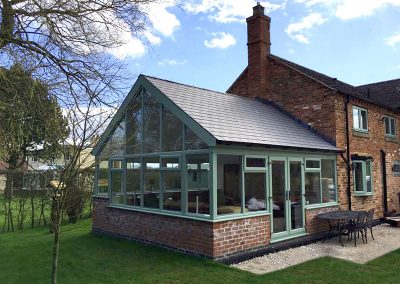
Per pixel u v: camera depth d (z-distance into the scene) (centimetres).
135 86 1130
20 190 1498
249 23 1622
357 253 943
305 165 1142
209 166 864
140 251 957
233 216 884
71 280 727
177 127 977
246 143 903
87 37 734
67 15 713
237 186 913
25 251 996
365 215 1083
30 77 671
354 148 1384
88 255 927
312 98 1374
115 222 1180
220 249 848
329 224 1152
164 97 1013
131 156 1138
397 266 810
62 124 638
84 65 743
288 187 1063
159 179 1022
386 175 1602
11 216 1462
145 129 1097
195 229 884
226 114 1097
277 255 928
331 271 770
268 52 1594
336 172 1277
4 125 677
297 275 743
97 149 1189
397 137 1753
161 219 992
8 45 672
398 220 1386
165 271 772
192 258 864
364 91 1995
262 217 965
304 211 1114
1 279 742
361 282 700
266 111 1367
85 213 1723
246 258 880
